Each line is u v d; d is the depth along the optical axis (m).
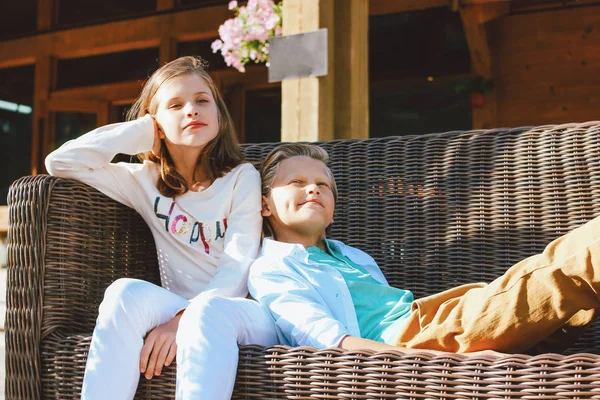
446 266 1.88
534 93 5.60
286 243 1.77
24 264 1.60
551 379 1.12
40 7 7.45
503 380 1.15
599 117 5.40
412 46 6.27
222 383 1.34
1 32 7.71
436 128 6.27
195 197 1.85
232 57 3.67
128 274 1.87
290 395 1.31
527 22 5.62
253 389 1.35
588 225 1.31
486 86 5.54
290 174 1.84
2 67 7.75
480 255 1.85
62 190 1.65
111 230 1.81
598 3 5.40
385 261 1.94
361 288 1.73
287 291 1.61
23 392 1.57
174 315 1.54
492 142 1.88
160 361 1.43
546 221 1.78
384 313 1.70
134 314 1.46
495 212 1.84
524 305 1.30
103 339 1.45
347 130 3.14
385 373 1.24
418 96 6.30
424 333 1.40
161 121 1.86
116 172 1.83
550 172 1.79
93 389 1.42
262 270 1.68
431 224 1.91
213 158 1.90
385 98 6.43
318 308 1.56
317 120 2.98
